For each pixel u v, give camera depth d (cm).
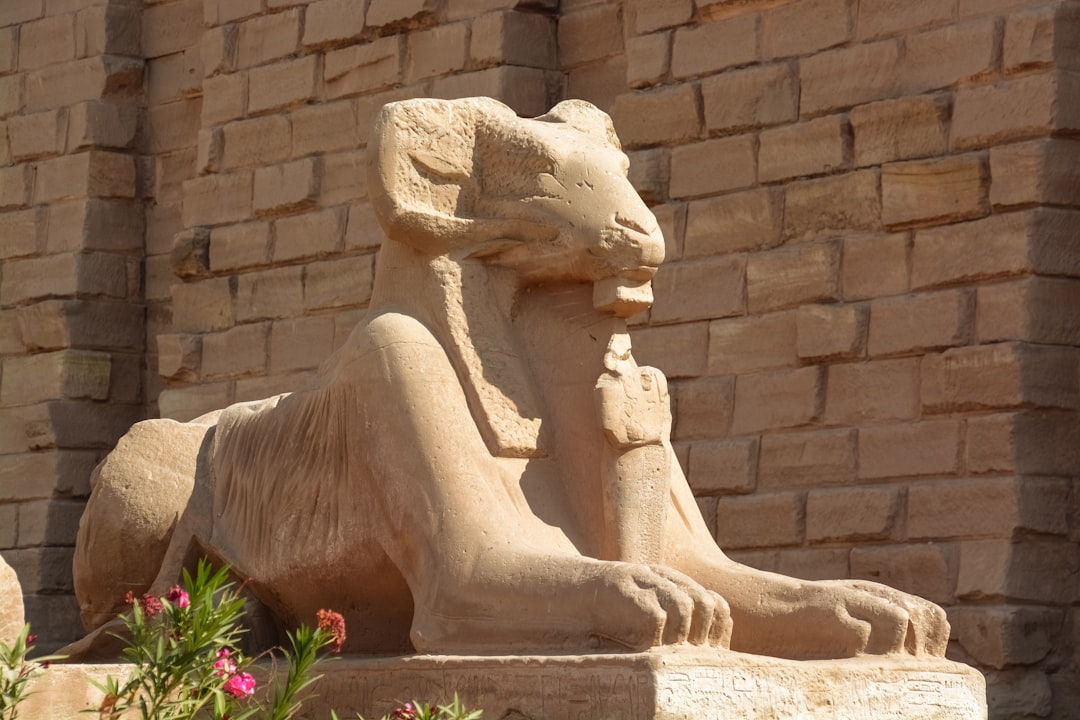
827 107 1393
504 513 768
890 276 1344
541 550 741
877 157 1359
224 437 909
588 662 683
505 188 816
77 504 1797
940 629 771
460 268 811
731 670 682
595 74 1582
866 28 1380
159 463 917
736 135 1444
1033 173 1272
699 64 1468
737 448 1403
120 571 920
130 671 695
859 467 1340
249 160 1745
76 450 1805
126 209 1864
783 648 782
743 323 1420
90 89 1856
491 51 1570
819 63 1399
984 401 1277
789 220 1405
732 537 1399
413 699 732
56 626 1770
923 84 1344
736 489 1402
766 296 1409
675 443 1444
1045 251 1274
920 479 1308
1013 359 1262
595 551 788
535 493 790
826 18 1403
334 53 1689
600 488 789
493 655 724
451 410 783
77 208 1841
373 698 750
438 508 766
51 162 1870
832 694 711
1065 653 1258
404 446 780
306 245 1692
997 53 1303
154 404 1848
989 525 1261
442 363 793
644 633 690
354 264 1658
